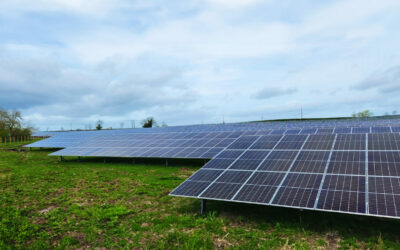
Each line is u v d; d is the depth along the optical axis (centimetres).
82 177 2114
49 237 1018
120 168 2491
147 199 1470
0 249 918
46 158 3559
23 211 1304
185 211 1254
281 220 1089
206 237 960
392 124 3600
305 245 870
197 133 3092
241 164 1387
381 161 1127
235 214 1184
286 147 1520
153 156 2472
